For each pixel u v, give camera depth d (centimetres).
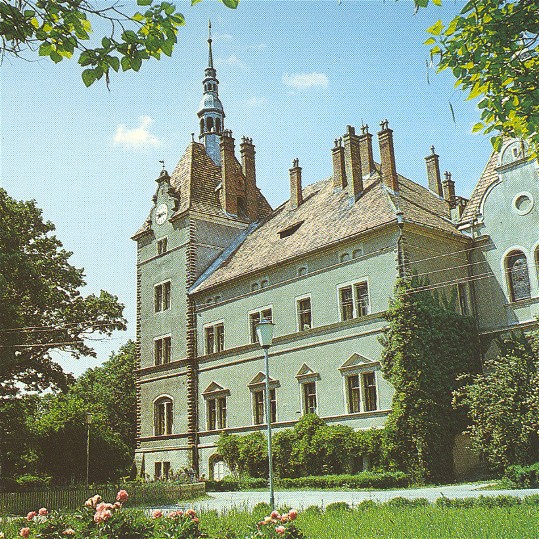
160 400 5162
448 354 3522
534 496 1930
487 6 909
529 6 893
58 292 4578
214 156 6106
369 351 3688
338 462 3628
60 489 3316
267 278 4450
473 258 3891
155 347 5319
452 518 1650
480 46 926
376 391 3616
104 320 4750
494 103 955
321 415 3884
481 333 3712
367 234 3778
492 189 3856
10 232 4072
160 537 1253
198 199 5375
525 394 2939
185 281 5125
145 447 5197
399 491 2941
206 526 1759
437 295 3644
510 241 3719
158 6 754
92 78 771
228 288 4747
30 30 751
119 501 1379
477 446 3033
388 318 3522
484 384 3055
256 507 2205
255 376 4375
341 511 2011
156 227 5559
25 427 4447
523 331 3559
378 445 3472
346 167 4538
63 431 4584
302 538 1323
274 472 3972
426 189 4775
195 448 4756
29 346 4128
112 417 7494
